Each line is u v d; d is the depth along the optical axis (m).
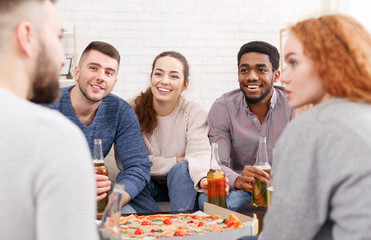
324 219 0.77
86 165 0.63
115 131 2.06
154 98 2.33
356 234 0.71
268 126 2.23
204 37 4.83
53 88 0.74
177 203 1.98
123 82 4.65
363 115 0.76
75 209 0.61
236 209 1.69
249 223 1.32
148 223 1.46
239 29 4.91
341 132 0.75
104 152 2.05
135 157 2.05
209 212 1.62
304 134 0.80
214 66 4.86
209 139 2.31
